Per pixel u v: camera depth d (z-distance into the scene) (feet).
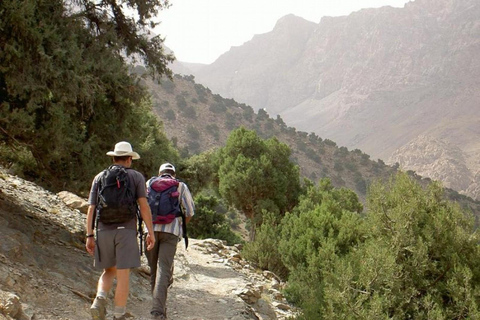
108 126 41.52
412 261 33.35
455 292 31.50
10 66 27.58
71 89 29.96
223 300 32.17
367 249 33.96
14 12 26.68
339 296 30.55
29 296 19.57
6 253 22.02
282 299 44.01
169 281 22.33
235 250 61.57
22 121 28.35
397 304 32.17
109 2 38.78
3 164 55.67
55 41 29.58
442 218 35.19
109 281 17.48
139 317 23.68
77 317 19.84
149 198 21.86
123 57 40.14
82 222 35.55
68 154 40.68
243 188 119.14
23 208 31.55
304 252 53.31
